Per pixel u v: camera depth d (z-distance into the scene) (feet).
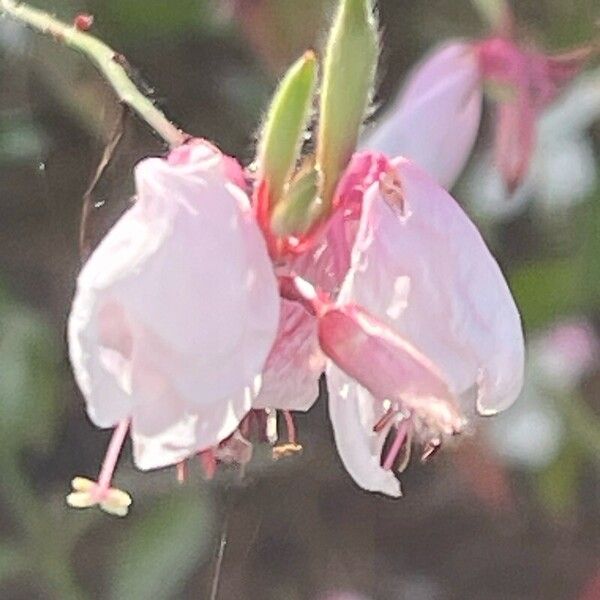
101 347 0.38
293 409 0.42
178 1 0.75
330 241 0.41
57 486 0.80
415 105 0.54
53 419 0.76
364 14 0.40
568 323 0.73
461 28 0.75
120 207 0.45
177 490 0.74
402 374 0.39
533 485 0.82
